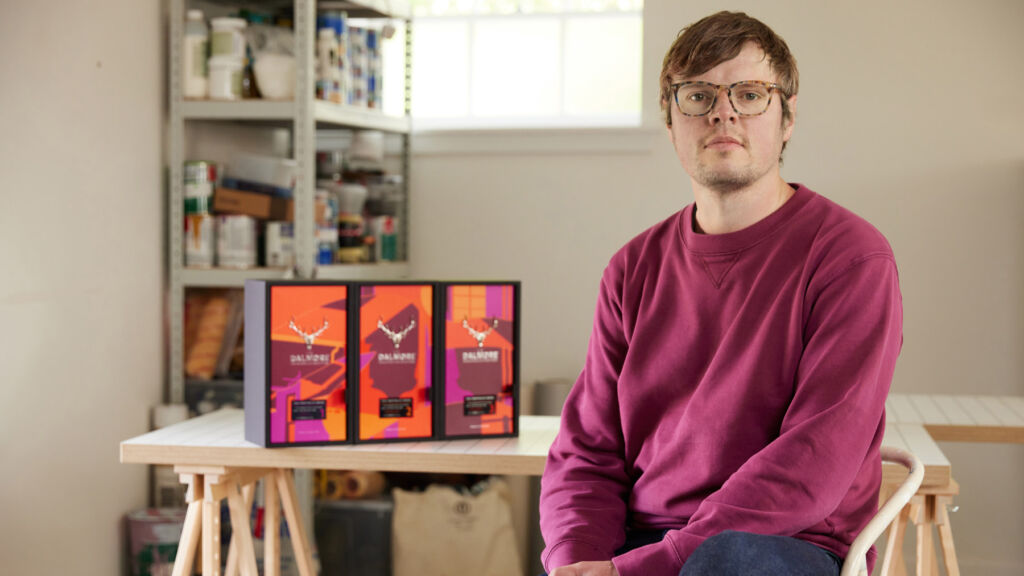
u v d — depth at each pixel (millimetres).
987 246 3131
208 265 2971
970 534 3166
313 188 2891
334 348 2000
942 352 3162
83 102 2670
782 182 1577
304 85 2857
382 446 2016
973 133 3125
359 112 3131
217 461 1979
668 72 1548
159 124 3027
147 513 2879
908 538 3148
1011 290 3121
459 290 2080
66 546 2650
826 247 1425
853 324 1362
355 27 3174
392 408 2041
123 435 2887
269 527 2191
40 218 2523
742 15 1523
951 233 3145
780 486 1298
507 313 2115
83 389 2701
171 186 2980
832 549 1372
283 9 3199
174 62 2969
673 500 1498
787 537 1247
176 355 2994
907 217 3162
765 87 1479
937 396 2508
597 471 1593
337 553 3039
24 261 2473
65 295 2623
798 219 1479
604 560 1429
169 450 1991
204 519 1984
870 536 1278
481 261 3424
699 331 1511
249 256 2967
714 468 1447
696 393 1482
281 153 3502
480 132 3369
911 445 1928
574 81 3471
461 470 1956
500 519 2984
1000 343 3133
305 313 1983
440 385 2064
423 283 2059
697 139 1496
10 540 2430
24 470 2484
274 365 1963
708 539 1202
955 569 1850
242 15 3039
